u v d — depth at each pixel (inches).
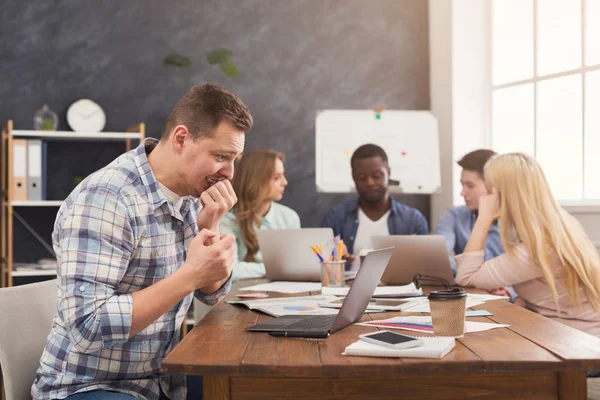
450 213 140.6
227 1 170.1
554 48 145.2
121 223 61.6
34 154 151.9
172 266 68.0
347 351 52.0
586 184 138.2
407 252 100.2
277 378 51.3
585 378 51.0
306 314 70.9
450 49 163.3
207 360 50.7
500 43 159.9
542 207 88.0
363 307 67.2
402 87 174.7
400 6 174.9
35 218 163.2
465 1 163.0
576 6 139.3
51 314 73.2
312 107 172.6
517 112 155.5
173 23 168.6
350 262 115.6
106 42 166.4
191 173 66.4
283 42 171.8
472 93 163.6
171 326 68.0
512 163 90.4
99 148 166.2
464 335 58.9
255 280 112.0
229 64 167.0
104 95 166.2
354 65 173.8
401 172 160.6
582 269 83.8
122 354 64.2
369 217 150.6
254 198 130.3
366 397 51.4
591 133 136.8
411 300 80.3
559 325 63.6
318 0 172.9
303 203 172.4
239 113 65.1
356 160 148.3
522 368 49.2
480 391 51.4
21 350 68.1
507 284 91.2
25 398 67.7
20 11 163.0
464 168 133.5
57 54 164.6
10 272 147.1
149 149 70.1
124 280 65.1
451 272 99.2
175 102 168.6
